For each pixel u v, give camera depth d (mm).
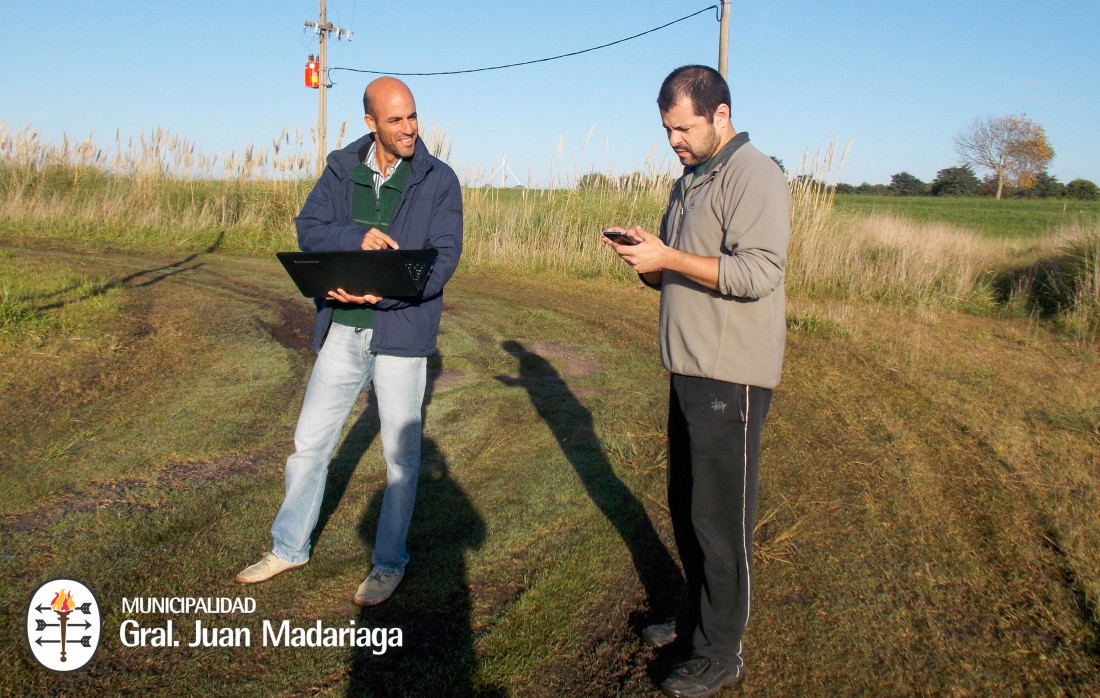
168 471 4086
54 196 15531
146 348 6402
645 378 6320
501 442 4742
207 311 8031
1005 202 48219
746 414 2455
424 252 2742
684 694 2477
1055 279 10117
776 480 4207
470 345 7289
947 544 3510
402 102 2838
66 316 7090
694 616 2738
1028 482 4125
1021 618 2939
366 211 3047
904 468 4363
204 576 3143
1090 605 2980
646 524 3701
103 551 3270
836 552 3438
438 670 2629
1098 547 3424
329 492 3951
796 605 3035
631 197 13859
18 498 3670
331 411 3098
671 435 2680
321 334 3061
